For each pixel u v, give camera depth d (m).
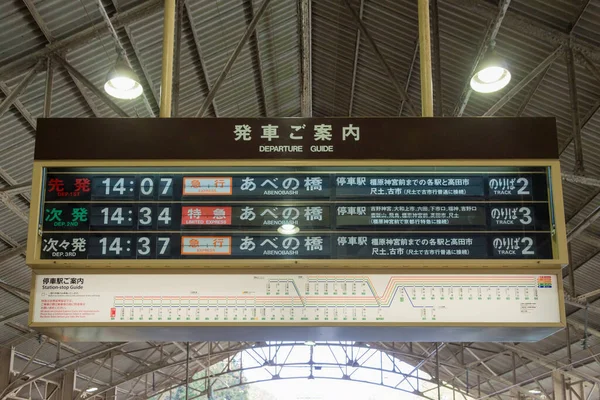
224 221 5.71
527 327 5.52
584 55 12.41
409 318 5.51
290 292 5.57
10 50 12.24
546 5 12.04
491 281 5.61
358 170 5.84
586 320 20.47
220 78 12.48
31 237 5.64
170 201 5.77
